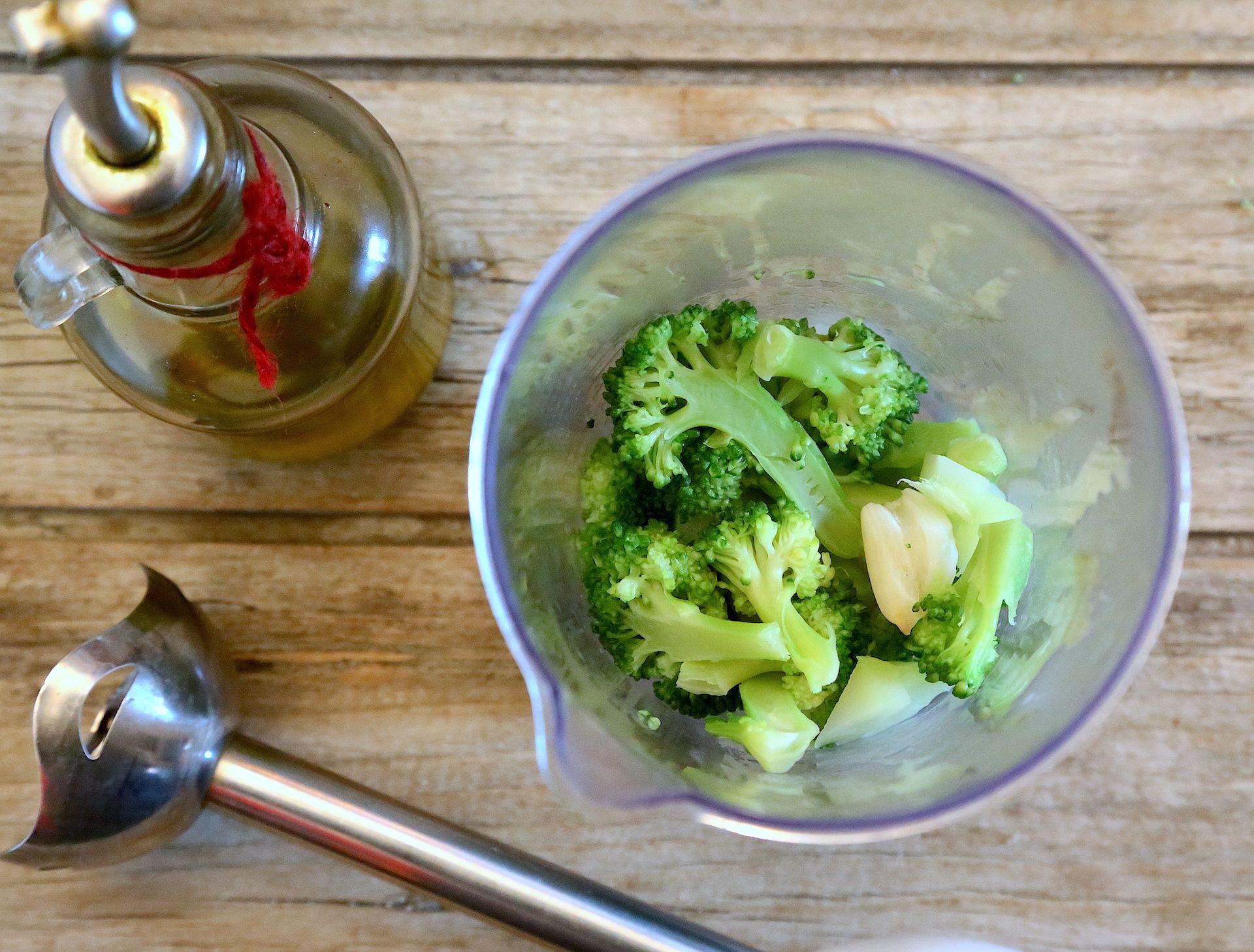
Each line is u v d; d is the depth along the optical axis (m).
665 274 0.26
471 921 0.29
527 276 0.29
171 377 0.25
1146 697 0.29
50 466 0.29
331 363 0.25
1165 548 0.24
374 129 0.26
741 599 0.26
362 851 0.27
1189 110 0.29
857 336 0.27
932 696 0.26
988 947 0.27
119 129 0.19
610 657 0.27
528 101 0.29
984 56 0.29
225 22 0.29
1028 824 0.29
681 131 0.29
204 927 0.29
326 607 0.29
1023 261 0.25
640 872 0.28
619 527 0.25
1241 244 0.29
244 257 0.22
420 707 0.29
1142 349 0.24
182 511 0.29
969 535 0.26
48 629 0.29
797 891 0.28
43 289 0.23
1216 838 0.29
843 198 0.25
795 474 0.26
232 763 0.27
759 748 0.25
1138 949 0.28
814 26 0.29
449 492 0.29
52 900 0.29
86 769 0.27
